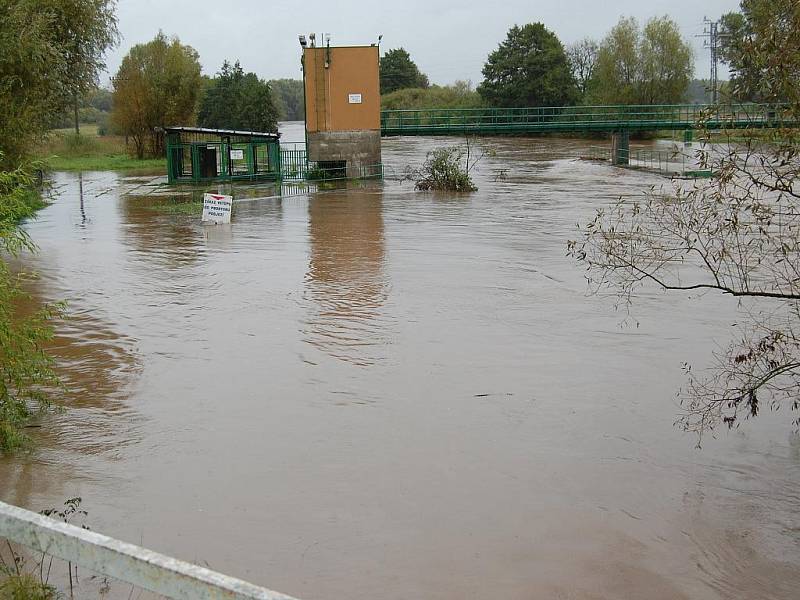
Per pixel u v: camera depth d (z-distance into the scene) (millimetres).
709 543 6512
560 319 13188
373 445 8328
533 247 20297
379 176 42625
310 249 20469
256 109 84000
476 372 10570
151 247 21125
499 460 7988
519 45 95438
